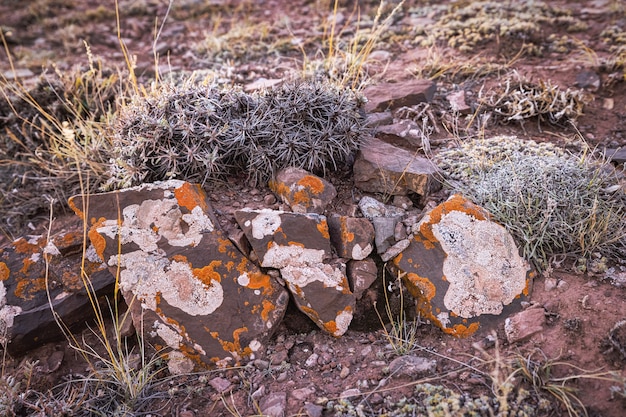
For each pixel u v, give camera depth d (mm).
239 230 3232
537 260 3184
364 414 2643
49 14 7336
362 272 3184
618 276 3090
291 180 3371
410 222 3332
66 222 3887
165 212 3164
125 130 3604
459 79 4863
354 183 3588
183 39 6410
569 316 2934
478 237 3176
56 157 4262
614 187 3406
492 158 3697
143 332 3086
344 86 4406
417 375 2805
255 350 3037
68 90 4621
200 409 2846
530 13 5816
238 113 3588
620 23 5605
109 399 2932
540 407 2592
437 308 3074
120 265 3109
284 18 6500
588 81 4723
